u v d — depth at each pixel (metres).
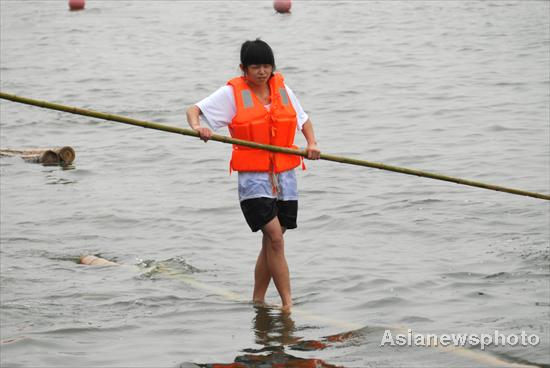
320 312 8.02
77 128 18.27
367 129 16.94
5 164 15.27
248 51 7.92
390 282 8.76
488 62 23.59
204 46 28.78
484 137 15.75
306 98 20.23
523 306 7.95
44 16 36.94
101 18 35.88
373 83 21.58
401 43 27.31
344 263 9.48
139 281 9.10
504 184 12.73
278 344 7.22
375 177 13.29
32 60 27.45
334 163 14.23
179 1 39.50
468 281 8.72
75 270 9.53
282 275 8.18
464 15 32.25
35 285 9.02
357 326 7.60
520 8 33.09
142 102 20.78
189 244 10.46
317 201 12.10
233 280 9.12
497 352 6.90
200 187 13.23
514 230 10.41
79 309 8.23
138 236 10.91
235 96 7.98
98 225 11.41
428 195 12.12
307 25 32.00
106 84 23.20
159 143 16.44
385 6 35.28
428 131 16.47
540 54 24.41
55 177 14.30
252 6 37.19
